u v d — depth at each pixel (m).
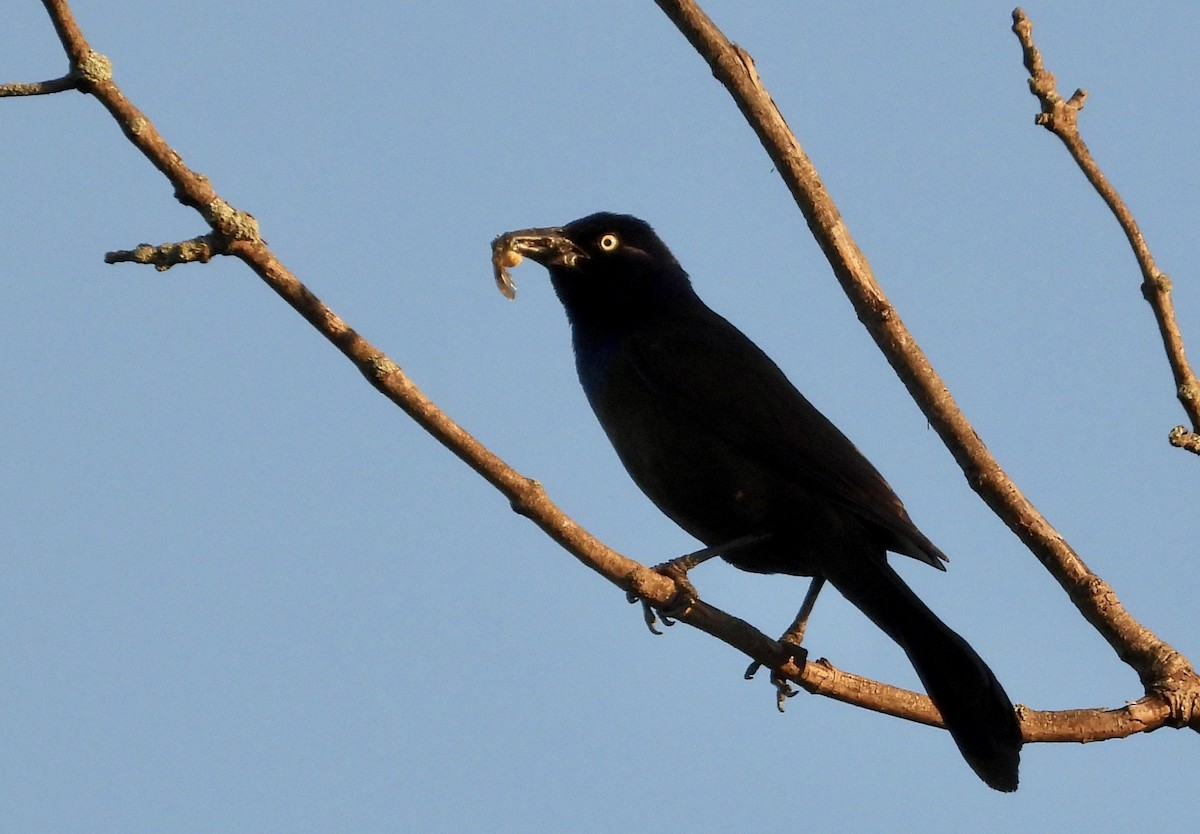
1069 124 10.36
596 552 9.60
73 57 8.19
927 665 10.82
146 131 8.23
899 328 10.12
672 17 10.25
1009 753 10.06
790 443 12.24
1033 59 10.37
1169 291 10.32
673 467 12.74
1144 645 10.16
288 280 8.48
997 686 10.32
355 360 8.62
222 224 8.34
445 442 8.85
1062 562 10.18
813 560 12.20
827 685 10.53
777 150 10.11
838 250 10.10
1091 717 10.16
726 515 12.56
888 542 12.59
